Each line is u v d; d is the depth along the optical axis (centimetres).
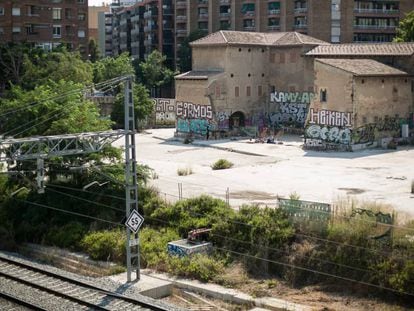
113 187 3959
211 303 2798
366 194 4131
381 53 6719
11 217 4109
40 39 10069
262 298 2803
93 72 9356
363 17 10275
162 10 12450
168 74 11075
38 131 4181
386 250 2869
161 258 3231
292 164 5406
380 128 6228
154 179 4809
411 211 3566
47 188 4084
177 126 7606
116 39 15600
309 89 7381
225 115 7375
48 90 4406
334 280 2914
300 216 3222
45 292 2697
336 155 5828
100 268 3272
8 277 2941
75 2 10306
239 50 7438
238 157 5919
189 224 3494
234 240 3253
